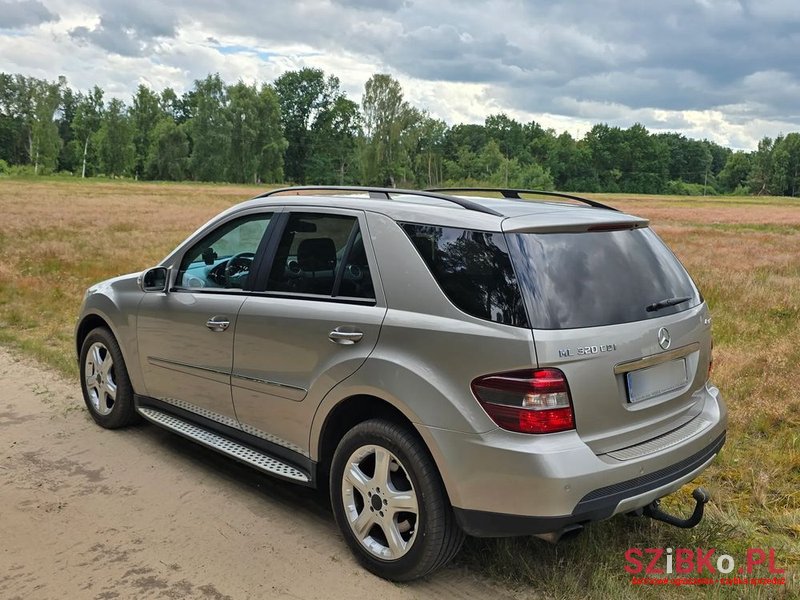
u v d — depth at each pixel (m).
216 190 73.25
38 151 111.88
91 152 121.69
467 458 2.73
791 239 24.69
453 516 2.91
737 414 5.32
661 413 3.03
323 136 133.50
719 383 6.22
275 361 3.52
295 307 3.44
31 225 22.73
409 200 3.37
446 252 2.98
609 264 3.03
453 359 2.79
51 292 10.36
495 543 3.37
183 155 118.50
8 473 4.16
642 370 2.94
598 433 2.76
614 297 2.93
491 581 3.11
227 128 116.31
